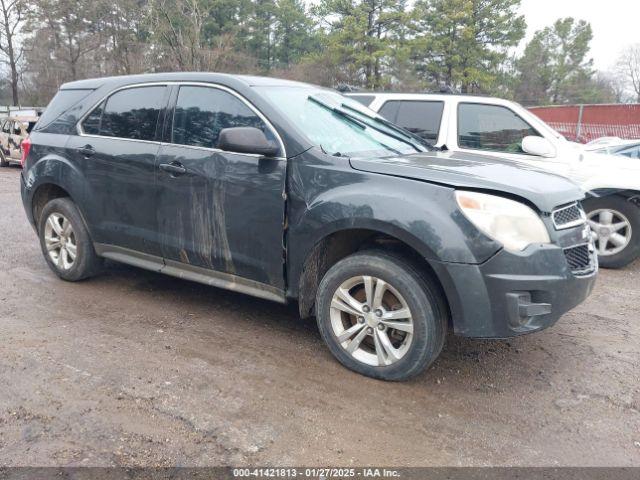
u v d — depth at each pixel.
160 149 4.23
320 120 4.06
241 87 3.97
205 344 3.93
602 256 6.40
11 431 2.85
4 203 9.78
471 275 3.08
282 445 2.80
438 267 3.13
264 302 4.81
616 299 5.29
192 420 2.98
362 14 39.00
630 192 6.18
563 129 21.62
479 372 3.66
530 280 3.07
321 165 3.55
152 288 5.09
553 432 3.01
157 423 2.95
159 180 4.20
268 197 3.69
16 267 5.64
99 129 4.72
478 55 43.97
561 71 59.12
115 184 4.50
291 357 3.77
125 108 4.59
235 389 3.32
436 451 2.81
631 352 4.05
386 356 3.42
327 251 3.73
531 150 6.19
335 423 3.01
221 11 43.28
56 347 3.80
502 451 2.83
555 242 3.20
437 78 45.06
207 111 4.11
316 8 40.84
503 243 3.08
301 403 3.19
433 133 6.66
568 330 4.44
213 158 3.94
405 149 4.32
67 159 4.83
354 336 3.54
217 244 3.98
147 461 2.65
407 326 3.31
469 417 3.13
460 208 3.13
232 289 4.03
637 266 6.55
